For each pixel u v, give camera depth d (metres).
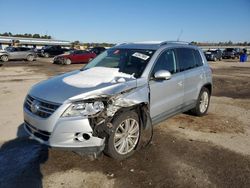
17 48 27.20
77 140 3.44
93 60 5.51
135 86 4.03
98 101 3.52
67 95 3.54
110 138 3.63
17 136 4.83
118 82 3.96
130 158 3.97
